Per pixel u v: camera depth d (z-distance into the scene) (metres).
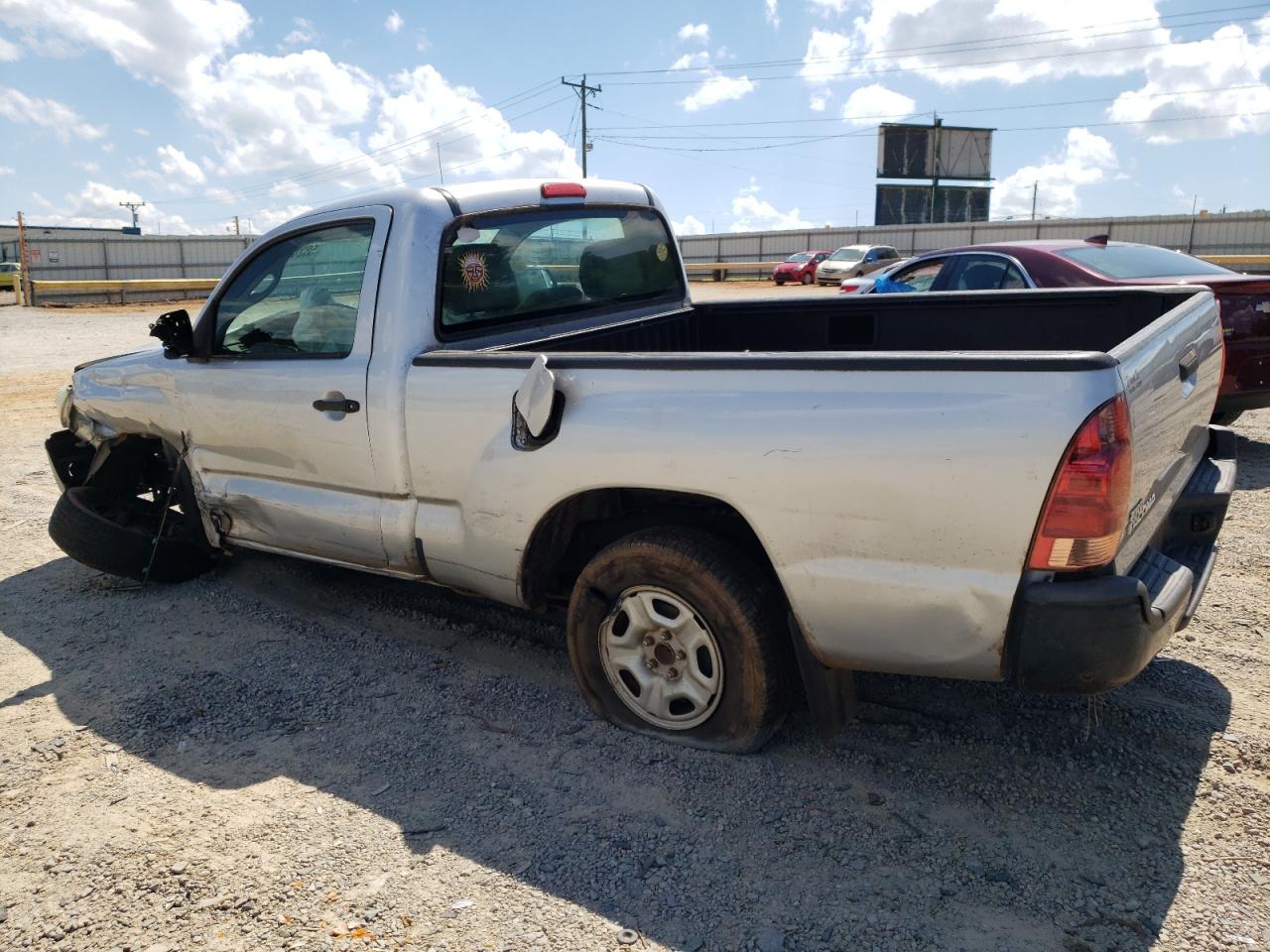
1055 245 7.15
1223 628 3.94
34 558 5.42
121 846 2.79
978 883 2.51
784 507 2.68
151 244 45.03
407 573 3.76
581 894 2.53
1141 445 2.55
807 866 2.60
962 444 2.41
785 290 33.12
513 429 3.21
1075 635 2.38
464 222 3.70
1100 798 2.84
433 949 2.35
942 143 64.94
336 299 3.77
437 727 3.41
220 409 4.19
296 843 2.78
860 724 3.29
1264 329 6.15
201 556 4.93
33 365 14.73
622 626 3.25
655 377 2.88
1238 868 2.52
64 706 3.67
